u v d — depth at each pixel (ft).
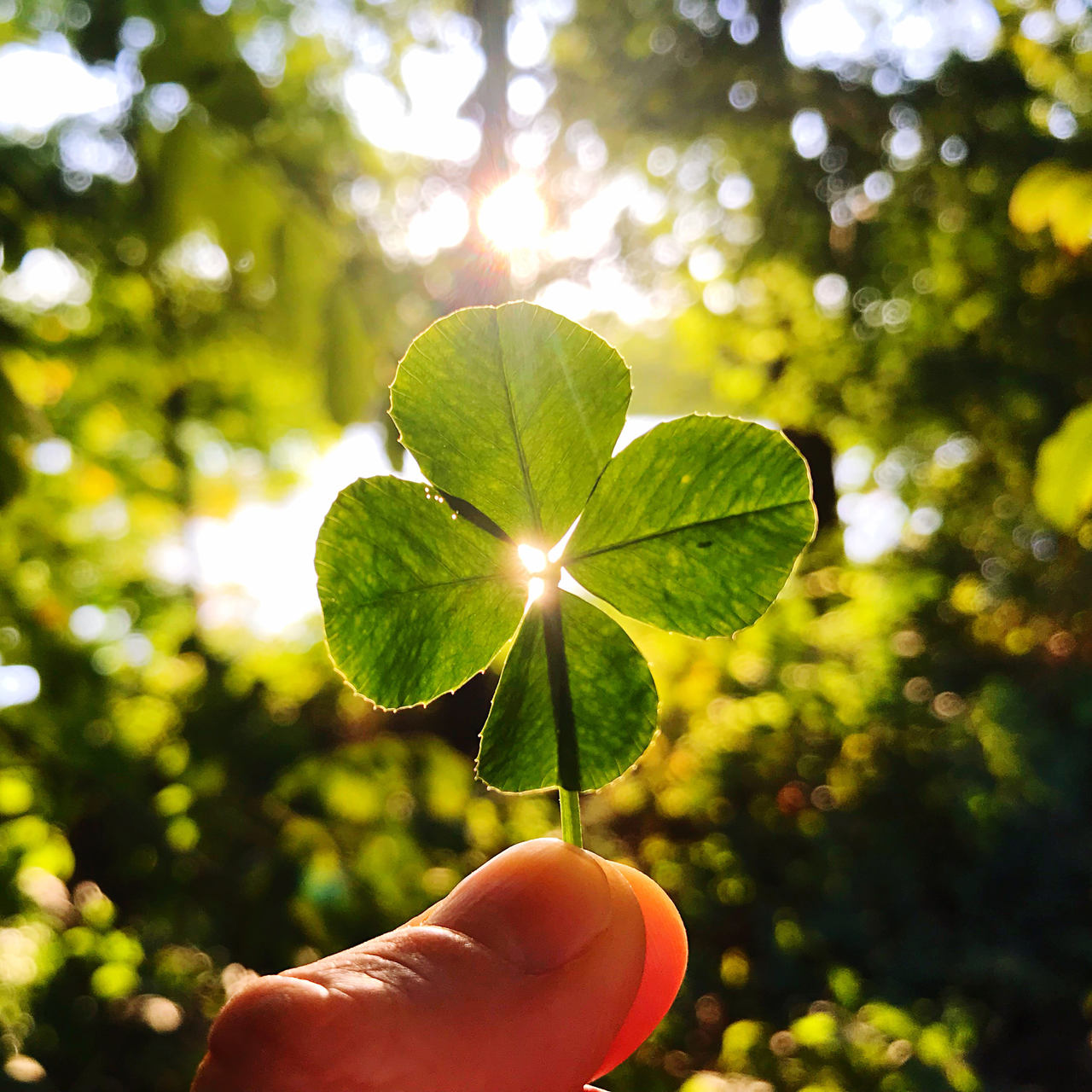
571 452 0.42
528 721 0.43
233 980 1.51
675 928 0.57
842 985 1.88
